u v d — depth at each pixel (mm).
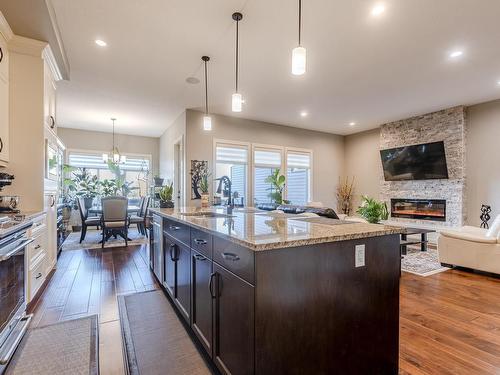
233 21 2754
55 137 3703
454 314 2432
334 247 1381
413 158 6066
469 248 3588
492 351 1883
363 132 7598
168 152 7148
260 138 6609
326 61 3566
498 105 5000
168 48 3275
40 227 2793
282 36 3008
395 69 3795
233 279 1354
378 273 1542
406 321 2303
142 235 6281
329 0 2428
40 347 1896
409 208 6293
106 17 2688
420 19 2697
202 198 3531
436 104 5285
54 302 2633
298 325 1268
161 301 2666
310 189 7418
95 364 1719
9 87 2770
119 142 7902
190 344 1938
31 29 2670
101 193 7219
